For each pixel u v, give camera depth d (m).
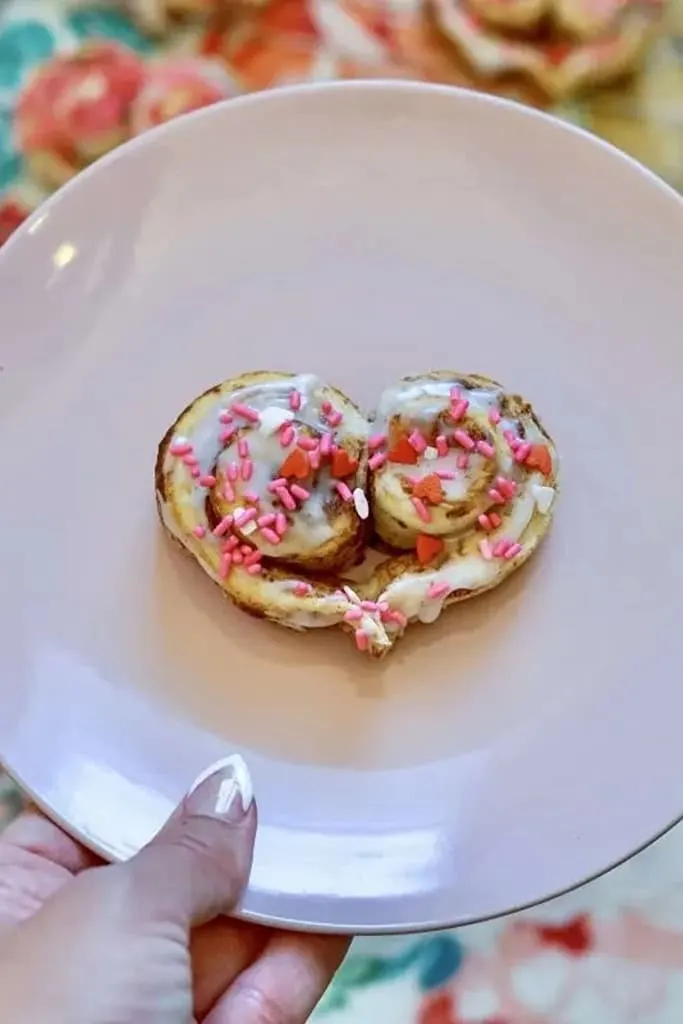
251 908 0.50
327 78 0.61
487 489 0.53
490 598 0.54
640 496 0.54
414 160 0.56
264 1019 0.52
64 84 0.61
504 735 0.52
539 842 0.51
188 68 0.61
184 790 0.52
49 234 0.55
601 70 0.60
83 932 0.49
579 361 0.55
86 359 0.55
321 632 0.53
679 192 0.60
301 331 0.56
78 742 0.52
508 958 0.56
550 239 0.56
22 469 0.54
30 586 0.54
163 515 0.54
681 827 0.57
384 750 0.52
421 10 0.61
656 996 0.55
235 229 0.56
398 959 0.56
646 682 0.52
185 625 0.54
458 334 0.56
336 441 0.54
